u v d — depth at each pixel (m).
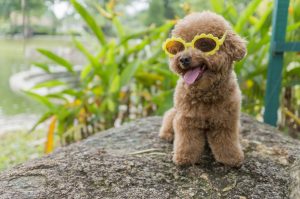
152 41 1.79
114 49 1.67
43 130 2.30
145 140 1.05
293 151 0.98
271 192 0.81
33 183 0.83
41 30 10.95
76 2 1.55
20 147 1.94
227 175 0.86
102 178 0.84
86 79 1.68
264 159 0.94
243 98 1.62
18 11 10.00
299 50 1.30
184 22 0.83
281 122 1.57
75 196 0.78
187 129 0.88
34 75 4.52
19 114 2.77
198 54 0.78
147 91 1.77
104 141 1.06
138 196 0.79
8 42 9.70
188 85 0.82
